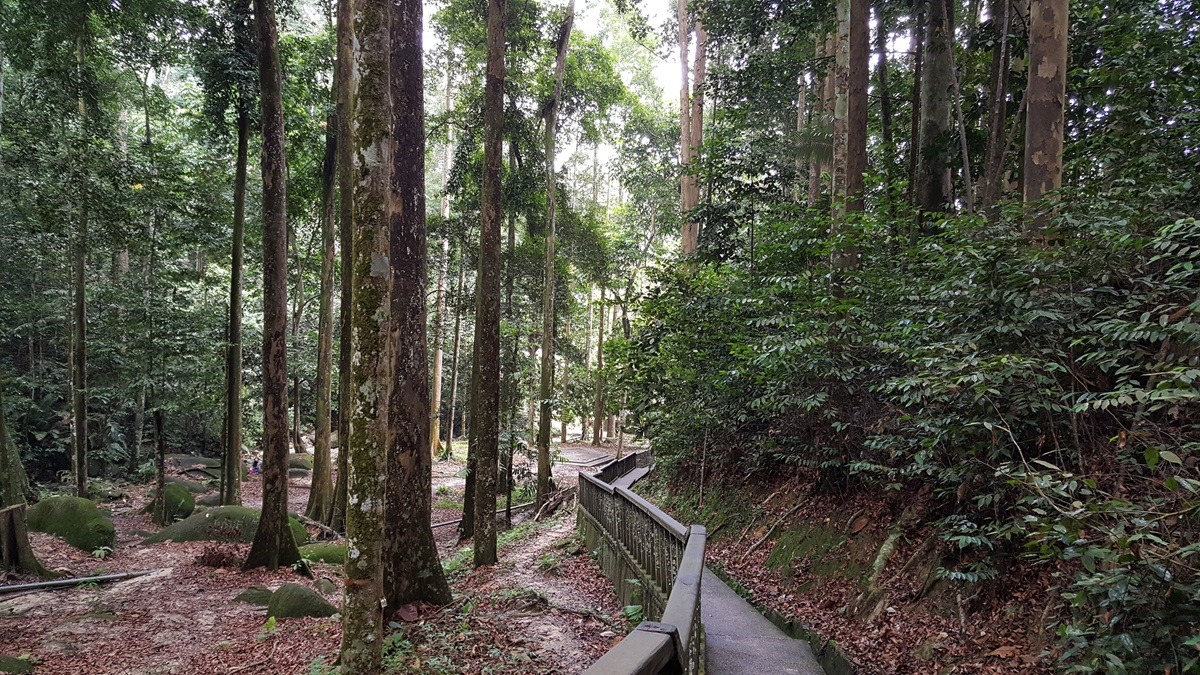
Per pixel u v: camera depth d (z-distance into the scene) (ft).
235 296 45.88
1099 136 20.20
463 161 58.75
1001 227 17.26
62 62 43.04
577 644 17.71
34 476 57.47
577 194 99.86
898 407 18.81
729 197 40.45
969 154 31.55
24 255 55.06
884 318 21.75
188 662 20.17
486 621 19.70
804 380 22.35
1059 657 11.63
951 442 15.44
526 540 38.96
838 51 30.53
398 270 21.91
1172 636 9.11
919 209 26.03
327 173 50.60
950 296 16.26
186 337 55.47
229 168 63.21
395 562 20.98
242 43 43.60
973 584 15.07
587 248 71.05
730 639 16.24
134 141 68.64
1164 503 10.78
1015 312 14.19
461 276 72.64
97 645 21.70
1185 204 14.64
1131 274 14.15
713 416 29.53
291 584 25.98
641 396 35.86
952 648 14.03
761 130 45.29
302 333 89.35
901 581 17.06
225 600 27.91
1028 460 14.44
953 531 15.15
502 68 30.89
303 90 54.85
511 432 55.16
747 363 24.98
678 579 9.14
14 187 43.68
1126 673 9.43
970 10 38.45
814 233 27.73
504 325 65.92
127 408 71.46
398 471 21.34
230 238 59.00
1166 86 19.10
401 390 21.59
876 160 45.24
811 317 22.13
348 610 15.21
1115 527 9.99
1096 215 14.98
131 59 45.55
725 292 31.35
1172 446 12.07
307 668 18.54
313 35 61.21
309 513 49.65
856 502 21.63
